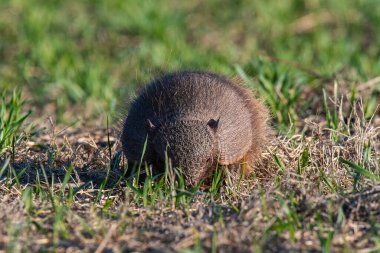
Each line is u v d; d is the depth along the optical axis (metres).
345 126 14.11
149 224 10.16
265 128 13.54
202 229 9.79
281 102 15.98
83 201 11.36
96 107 18.73
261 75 16.92
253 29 28.64
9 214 10.20
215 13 31.58
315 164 12.12
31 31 26.53
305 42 25.12
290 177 11.58
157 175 11.53
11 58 24.67
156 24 26.94
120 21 28.97
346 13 29.58
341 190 11.05
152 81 13.39
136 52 24.58
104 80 21.11
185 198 11.08
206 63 21.44
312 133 13.97
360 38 26.25
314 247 9.28
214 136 11.84
